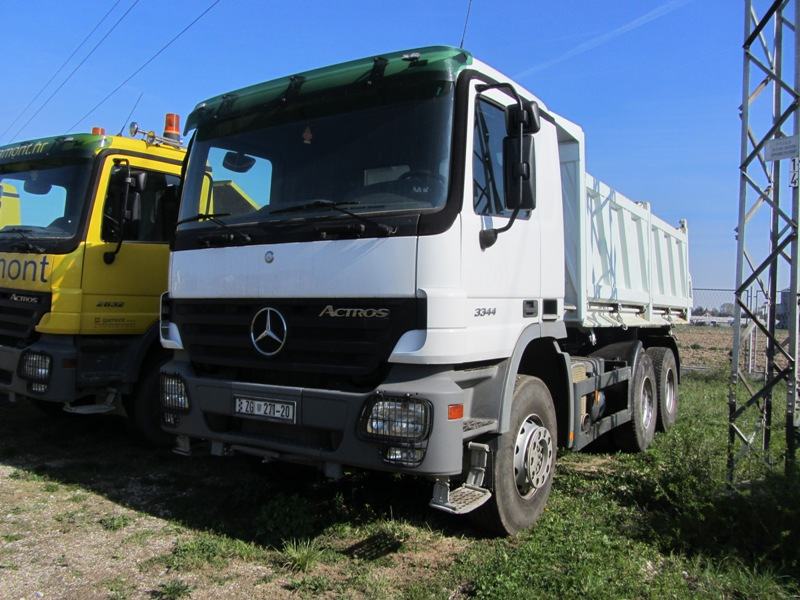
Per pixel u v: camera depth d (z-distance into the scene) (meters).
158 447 6.86
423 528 4.70
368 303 3.86
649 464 6.78
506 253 4.40
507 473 4.41
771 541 4.39
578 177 6.13
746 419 8.87
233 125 4.84
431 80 4.04
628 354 7.41
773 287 5.40
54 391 6.12
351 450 3.81
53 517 4.77
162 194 7.15
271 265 4.23
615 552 4.29
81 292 6.34
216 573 3.92
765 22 5.36
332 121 4.36
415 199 3.92
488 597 3.59
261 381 4.36
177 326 4.84
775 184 5.45
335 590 3.74
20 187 7.14
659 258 9.17
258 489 5.32
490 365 4.34
